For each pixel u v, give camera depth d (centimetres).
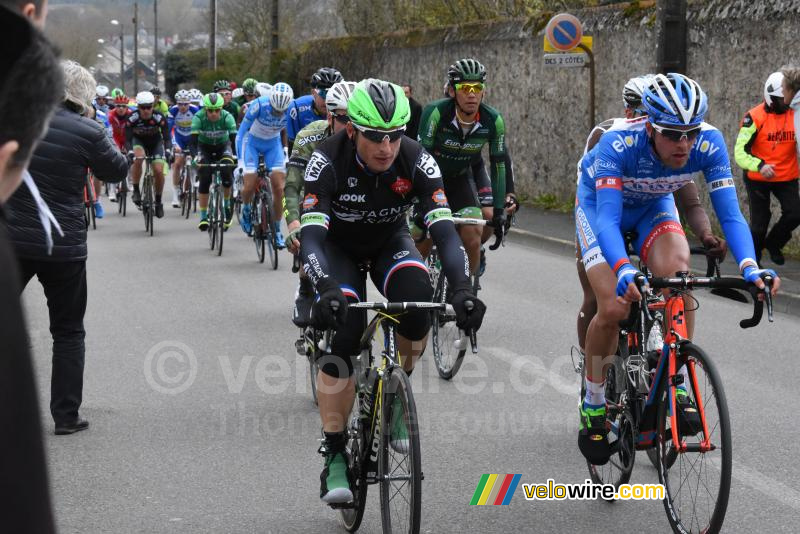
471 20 3375
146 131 2331
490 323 1273
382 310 554
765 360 1078
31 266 793
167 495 688
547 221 2288
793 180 1495
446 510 661
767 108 1475
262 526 634
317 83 1160
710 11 1906
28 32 172
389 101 589
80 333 834
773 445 787
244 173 1802
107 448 789
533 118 2630
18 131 176
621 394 655
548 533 622
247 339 1186
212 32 6644
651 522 641
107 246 2072
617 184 656
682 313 611
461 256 594
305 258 594
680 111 593
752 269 593
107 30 12375
